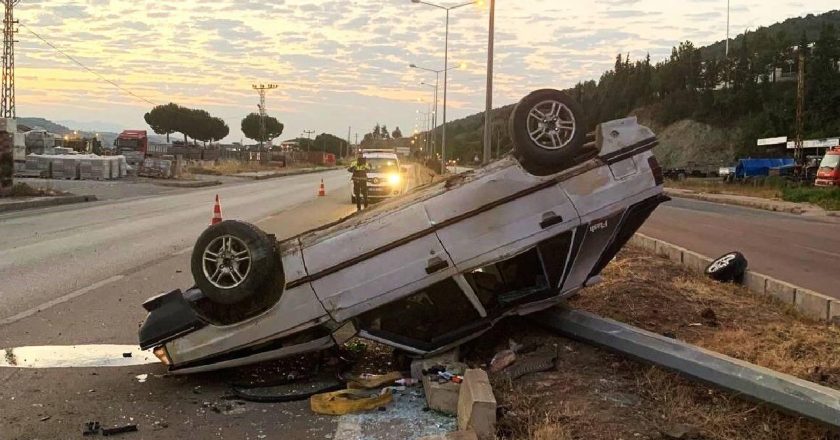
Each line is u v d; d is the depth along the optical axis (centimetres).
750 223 1930
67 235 1325
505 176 514
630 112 9112
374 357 572
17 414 442
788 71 7975
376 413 448
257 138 11881
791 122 6444
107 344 602
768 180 4194
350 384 484
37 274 909
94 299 767
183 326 498
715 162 7144
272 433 418
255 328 498
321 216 1836
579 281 543
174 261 1037
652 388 447
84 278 890
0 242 1208
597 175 527
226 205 2212
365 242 503
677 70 8725
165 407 461
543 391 454
